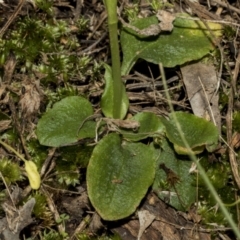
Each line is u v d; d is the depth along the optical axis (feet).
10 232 0.88
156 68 1.01
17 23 1.00
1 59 0.96
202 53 0.95
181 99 1.01
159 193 0.91
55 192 0.93
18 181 0.93
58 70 0.98
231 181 0.94
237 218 0.92
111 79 0.91
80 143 0.92
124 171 0.88
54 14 1.03
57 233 0.91
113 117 0.90
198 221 0.92
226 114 0.97
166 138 0.92
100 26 1.03
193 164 0.92
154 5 1.02
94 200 0.85
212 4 1.05
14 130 0.94
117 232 0.91
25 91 0.94
